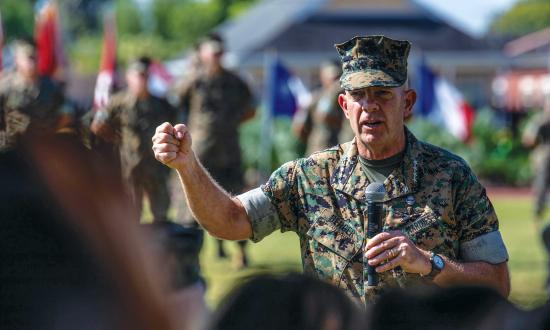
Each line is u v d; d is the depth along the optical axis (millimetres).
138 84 18188
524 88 65562
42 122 3439
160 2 125562
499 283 6699
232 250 20688
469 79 66812
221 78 19156
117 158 3484
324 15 65625
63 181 3338
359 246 6688
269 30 65250
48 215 3314
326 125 19969
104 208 3357
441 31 65125
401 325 3307
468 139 31625
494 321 3275
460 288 3404
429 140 38844
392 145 6754
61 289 3301
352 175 6816
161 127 6609
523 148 40594
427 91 30922
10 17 100375
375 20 65188
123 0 127750
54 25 27281
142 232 3434
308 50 62844
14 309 3258
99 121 3814
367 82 6578
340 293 3273
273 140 37031
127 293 3348
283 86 29844
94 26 118688
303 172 6953
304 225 6902
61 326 3281
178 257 5660
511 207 32188
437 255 6402
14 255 3281
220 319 3207
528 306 3387
